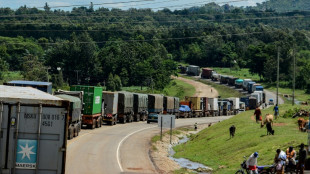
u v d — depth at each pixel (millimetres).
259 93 187000
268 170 35281
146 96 104438
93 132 67312
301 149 35938
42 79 190000
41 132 22125
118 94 89625
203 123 114500
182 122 111750
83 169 36094
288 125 66875
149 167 41188
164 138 74750
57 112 22203
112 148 51688
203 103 138875
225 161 50188
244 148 54562
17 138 21859
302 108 82438
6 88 26062
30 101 21906
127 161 43156
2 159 21734
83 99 69750
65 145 22281
